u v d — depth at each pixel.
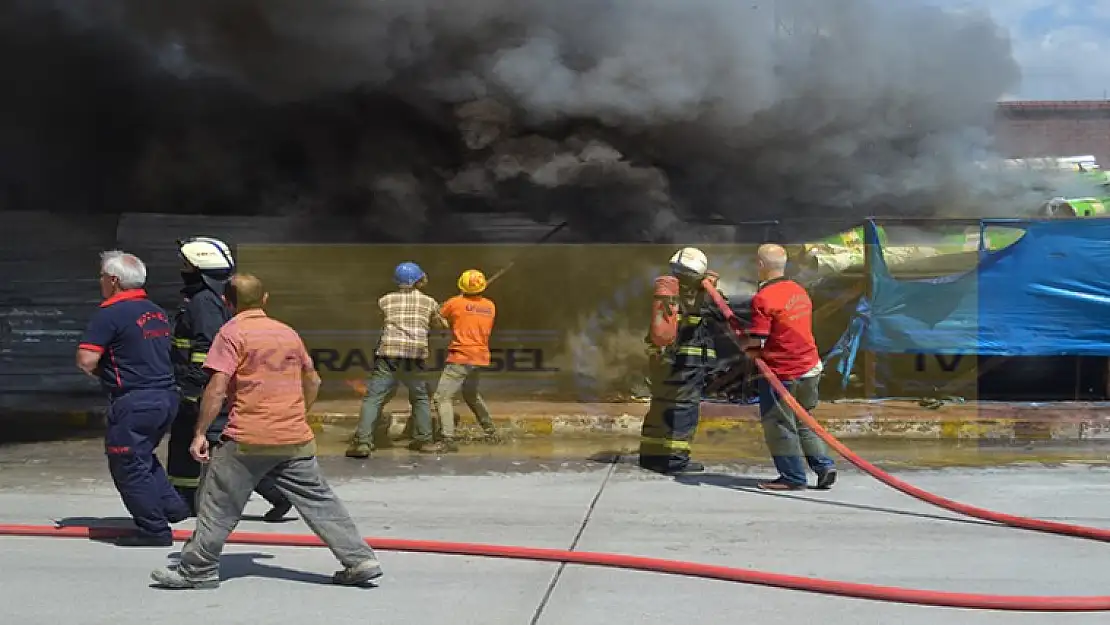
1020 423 9.30
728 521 6.24
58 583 4.89
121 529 5.86
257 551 5.50
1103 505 6.68
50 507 6.63
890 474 7.76
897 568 5.21
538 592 4.77
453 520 6.27
